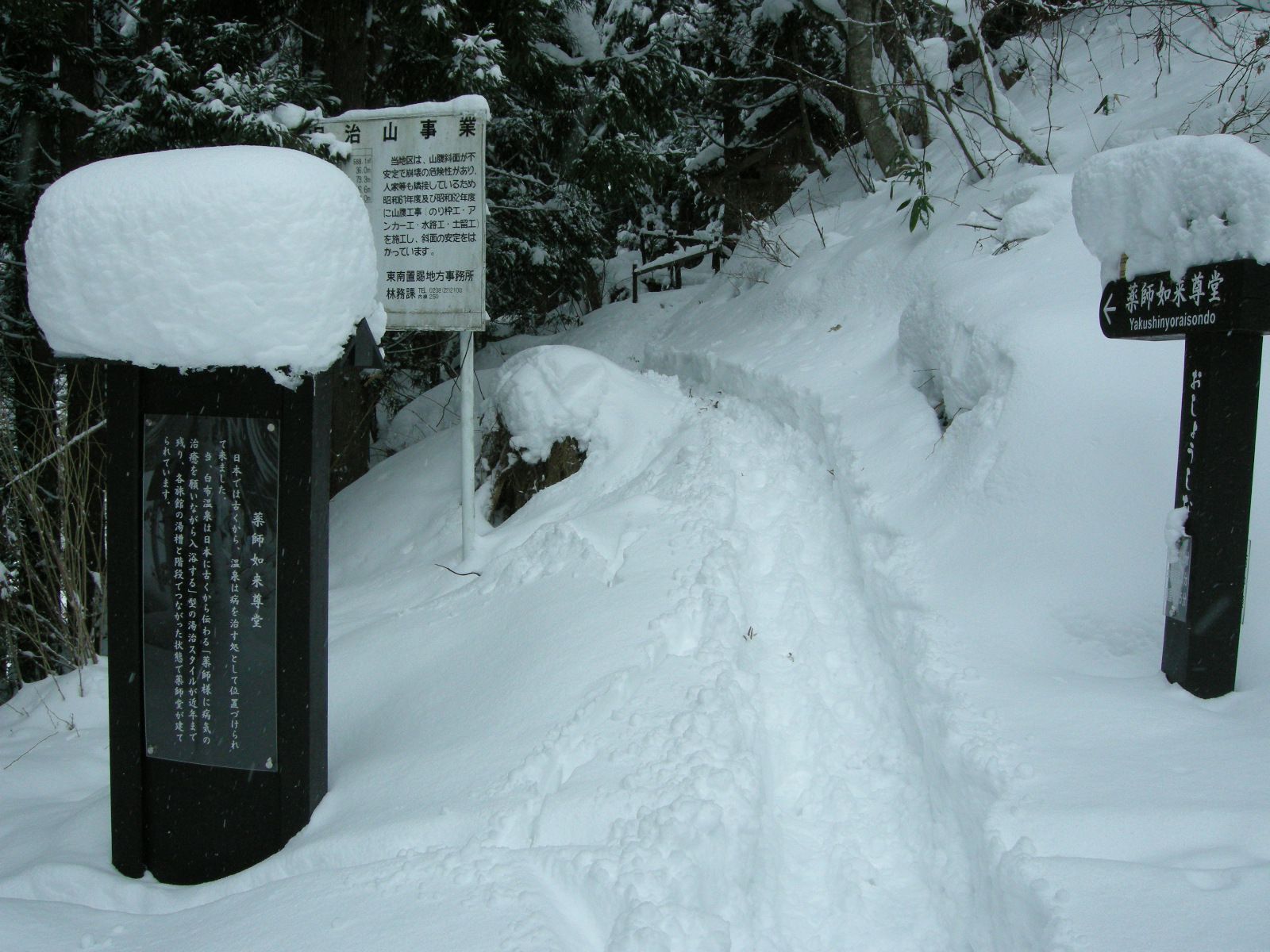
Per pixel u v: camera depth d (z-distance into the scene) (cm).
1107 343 423
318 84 734
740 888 262
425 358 1134
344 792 323
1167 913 204
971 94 964
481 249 524
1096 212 324
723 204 1255
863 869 286
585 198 1054
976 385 468
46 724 478
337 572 683
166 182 292
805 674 384
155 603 315
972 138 770
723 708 327
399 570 633
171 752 317
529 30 772
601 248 1188
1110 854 231
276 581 307
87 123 833
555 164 1025
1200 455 297
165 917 273
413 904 246
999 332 462
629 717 327
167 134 624
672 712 328
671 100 1024
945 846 282
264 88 595
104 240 294
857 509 467
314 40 801
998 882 235
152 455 312
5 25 777
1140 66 755
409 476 741
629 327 1060
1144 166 305
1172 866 221
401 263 533
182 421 309
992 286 515
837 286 730
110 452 313
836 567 460
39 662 693
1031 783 259
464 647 430
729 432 614
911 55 754
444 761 325
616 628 392
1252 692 294
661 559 454
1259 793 242
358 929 238
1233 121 539
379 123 531
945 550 398
